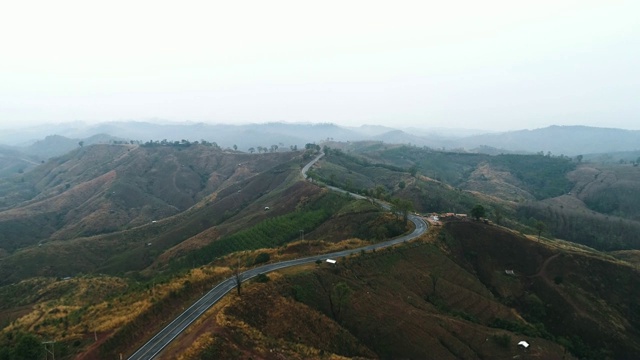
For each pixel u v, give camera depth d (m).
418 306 109.56
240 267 116.44
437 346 95.00
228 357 69.69
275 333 83.12
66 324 87.44
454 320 105.88
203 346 69.50
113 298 102.00
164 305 90.69
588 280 136.75
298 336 84.88
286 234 171.62
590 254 152.50
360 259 122.19
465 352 95.94
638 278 138.50
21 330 90.88
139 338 79.25
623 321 124.56
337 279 108.56
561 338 115.44
